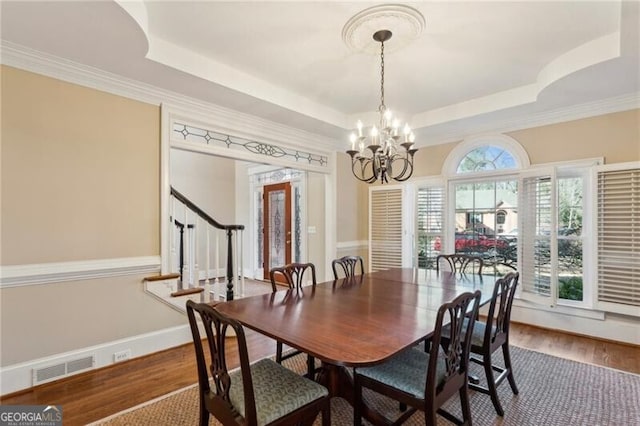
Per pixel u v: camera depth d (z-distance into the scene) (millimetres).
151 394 2334
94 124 2678
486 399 2283
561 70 2715
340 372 2072
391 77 3107
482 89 3400
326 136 4602
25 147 2361
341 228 5094
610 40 2410
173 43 2539
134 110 2904
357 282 2924
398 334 1628
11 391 2301
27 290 2383
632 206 3123
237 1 2025
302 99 3611
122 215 2828
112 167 2777
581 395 2314
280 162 4207
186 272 3600
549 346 3186
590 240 3480
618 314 3250
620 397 2285
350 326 1744
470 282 2898
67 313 2551
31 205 2385
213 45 2561
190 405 2199
